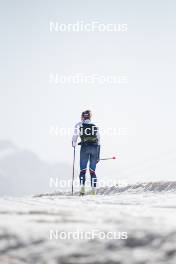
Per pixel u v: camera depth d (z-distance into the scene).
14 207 13.55
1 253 8.63
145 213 12.73
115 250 8.67
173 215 12.46
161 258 8.29
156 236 9.14
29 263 8.31
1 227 9.85
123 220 10.74
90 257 8.43
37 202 16.44
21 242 9.05
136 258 8.32
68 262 8.27
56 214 11.92
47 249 8.74
